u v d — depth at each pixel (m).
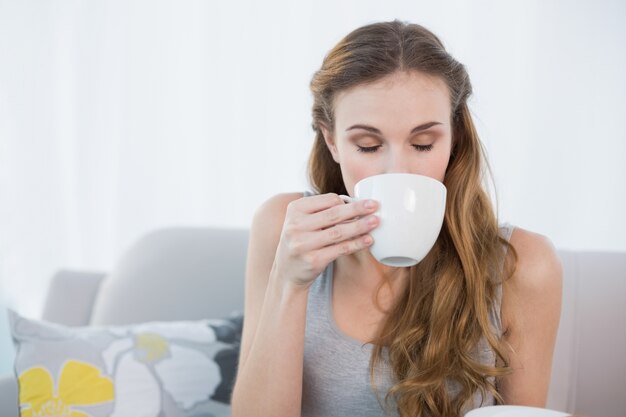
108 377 1.24
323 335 1.04
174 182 2.22
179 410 1.25
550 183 1.81
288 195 1.20
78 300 1.62
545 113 1.81
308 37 2.07
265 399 0.93
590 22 1.77
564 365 1.26
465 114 0.99
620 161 1.75
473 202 1.03
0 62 2.36
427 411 0.97
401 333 0.98
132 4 2.25
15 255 2.37
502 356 0.98
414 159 0.85
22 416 1.19
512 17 1.85
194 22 2.19
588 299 1.28
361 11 2.00
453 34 1.90
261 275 1.13
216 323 1.41
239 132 2.16
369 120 0.83
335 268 1.08
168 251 1.62
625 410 1.23
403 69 0.83
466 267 0.98
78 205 2.31
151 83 2.23
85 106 2.29
